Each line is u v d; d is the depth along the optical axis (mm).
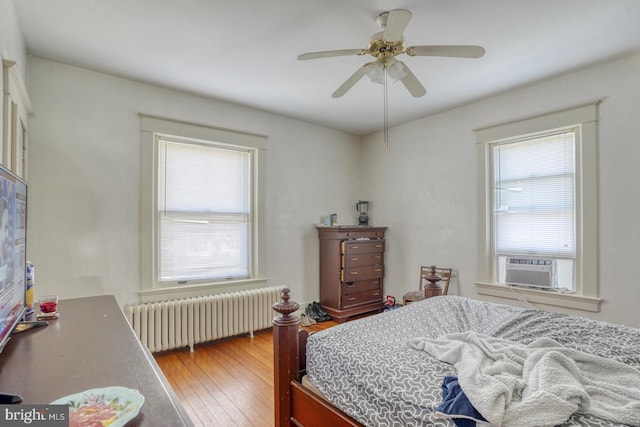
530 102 3178
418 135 4203
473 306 2158
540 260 3188
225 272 3627
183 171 3369
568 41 2377
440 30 2230
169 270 3266
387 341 1613
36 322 1427
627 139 2623
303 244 4242
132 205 3004
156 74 2898
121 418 728
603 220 2738
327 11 2025
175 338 3023
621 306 2641
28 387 880
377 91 3301
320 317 4098
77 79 2752
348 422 1353
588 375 1193
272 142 3977
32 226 2549
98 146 2838
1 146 1582
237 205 3738
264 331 3730
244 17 2084
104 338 1277
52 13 2023
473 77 2980
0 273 1018
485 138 3520
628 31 2242
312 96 3430
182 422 735
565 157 3049
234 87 3191
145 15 2055
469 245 3660
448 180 3869
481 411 982
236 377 2600
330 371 1507
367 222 4719
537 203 3234
